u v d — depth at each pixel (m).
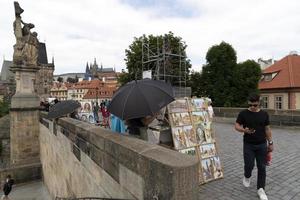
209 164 6.29
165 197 2.95
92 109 15.41
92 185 6.24
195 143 6.39
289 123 15.20
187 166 2.84
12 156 20.97
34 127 21.22
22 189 18.80
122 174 4.30
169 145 6.40
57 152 12.02
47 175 16.81
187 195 2.83
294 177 6.14
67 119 10.02
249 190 5.42
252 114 5.17
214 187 5.71
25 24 21.05
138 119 4.99
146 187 3.43
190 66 35.88
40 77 82.31
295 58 38.38
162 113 6.49
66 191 9.91
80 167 7.52
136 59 35.06
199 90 36.53
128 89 4.69
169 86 5.04
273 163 7.41
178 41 34.31
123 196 4.28
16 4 20.28
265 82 38.97
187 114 6.58
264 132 5.14
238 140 11.48
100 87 103.19
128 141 4.40
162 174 3.00
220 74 34.81
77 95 110.19
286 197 5.02
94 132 6.00
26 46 20.91
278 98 36.12
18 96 20.78
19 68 20.66
